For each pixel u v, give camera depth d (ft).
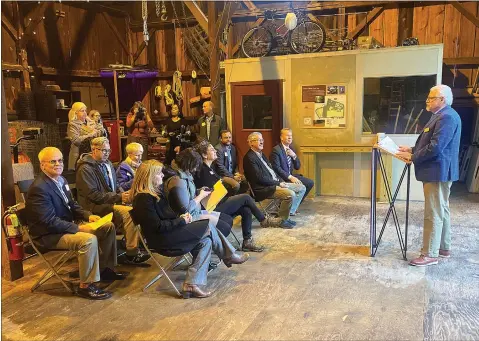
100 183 12.30
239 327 8.96
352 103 19.60
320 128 20.26
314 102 20.20
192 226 10.37
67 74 25.49
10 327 9.16
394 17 23.52
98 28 27.86
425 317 9.14
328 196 20.80
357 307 9.66
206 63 28.09
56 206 10.54
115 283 11.32
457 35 22.56
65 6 25.44
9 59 22.11
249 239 13.41
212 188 13.82
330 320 9.13
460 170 23.56
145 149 26.43
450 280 10.93
